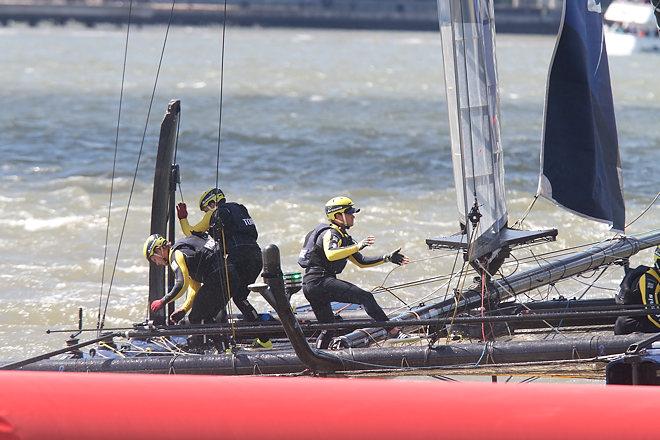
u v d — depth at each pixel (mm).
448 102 32500
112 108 148250
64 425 21750
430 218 73062
